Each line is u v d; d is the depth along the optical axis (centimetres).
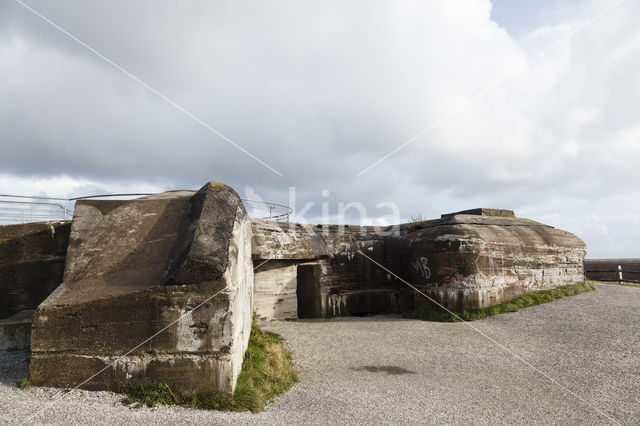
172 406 387
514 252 1064
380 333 834
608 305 978
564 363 628
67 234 614
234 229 484
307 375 578
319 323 939
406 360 654
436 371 601
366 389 517
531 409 459
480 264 984
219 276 416
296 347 718
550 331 808
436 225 1145
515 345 732
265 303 948
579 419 433
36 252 604
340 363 638
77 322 405
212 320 412
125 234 513
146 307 410
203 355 407
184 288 413
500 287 1018
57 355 401
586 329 800
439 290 1011
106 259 480
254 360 557
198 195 543
